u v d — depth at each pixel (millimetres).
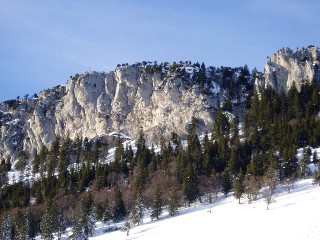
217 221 133625
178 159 198375
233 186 169750
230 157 190625
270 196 138625
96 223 170500
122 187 193125
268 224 114625
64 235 163125
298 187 155000
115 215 166750
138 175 195125
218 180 174625
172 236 126812
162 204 169375
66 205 184625
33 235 161750
